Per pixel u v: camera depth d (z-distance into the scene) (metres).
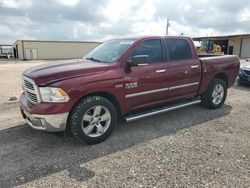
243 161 3.81
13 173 3.47
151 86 5.04
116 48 5.09
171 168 3.60
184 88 5.70
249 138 4.69
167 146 4.32
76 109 4.14
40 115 3.99
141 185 3.20
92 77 4.25
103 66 4.50
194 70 5.78
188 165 3.68
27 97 4.50
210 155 3.99
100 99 4.34
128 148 4.24
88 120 4.30
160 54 5.25
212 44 36.97
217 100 6.53
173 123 5.47
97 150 4.18
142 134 4.85
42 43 52.78
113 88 4.49
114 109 4.57
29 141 4.50
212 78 6.28
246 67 10.09
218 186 3.18
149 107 5.25
